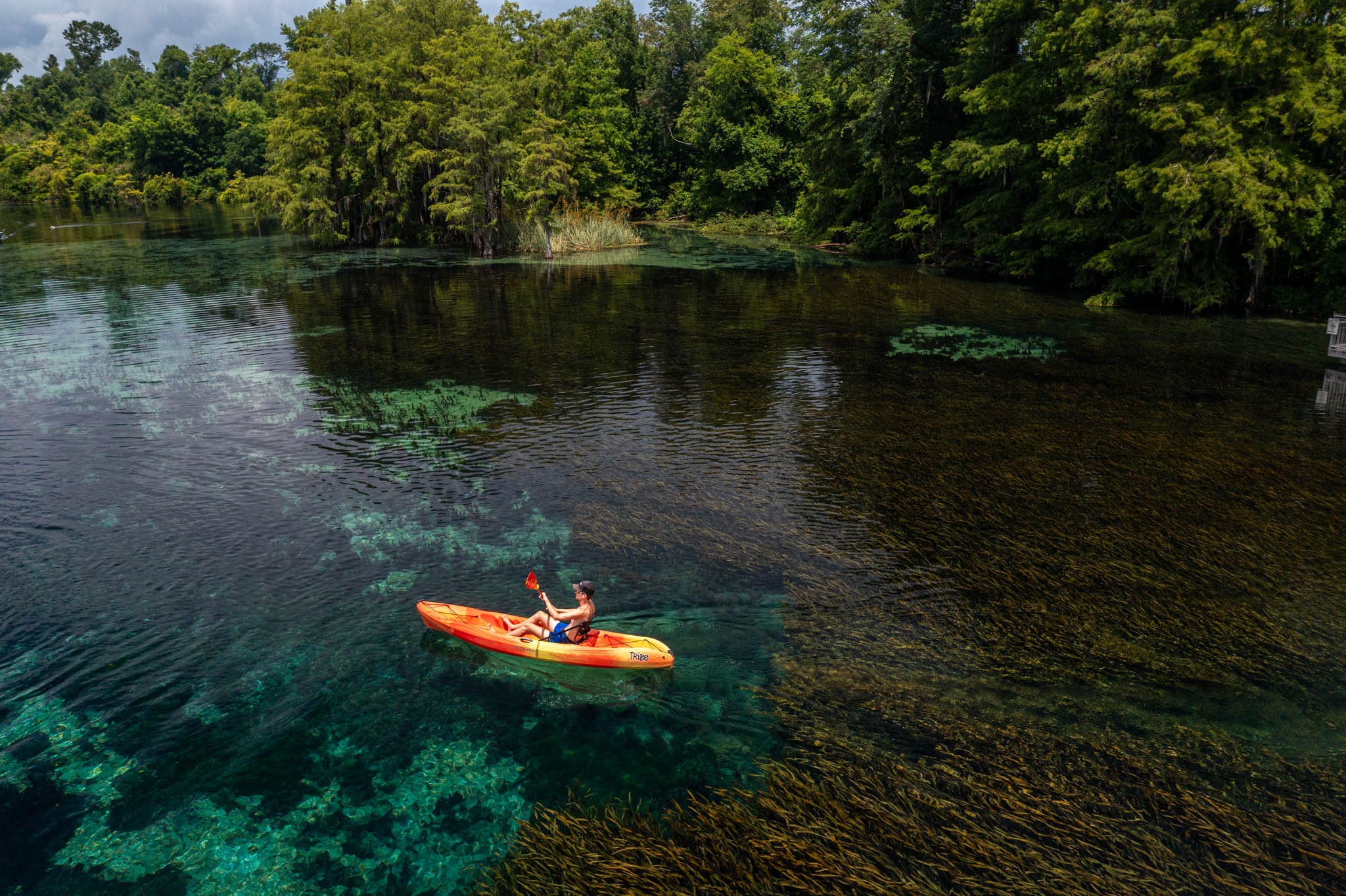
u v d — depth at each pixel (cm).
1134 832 543
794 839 536
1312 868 513
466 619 817
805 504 1105
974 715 675
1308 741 643
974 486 1162
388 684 747
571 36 5428
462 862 549
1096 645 776
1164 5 2373
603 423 1445
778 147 5469
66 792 616
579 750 659
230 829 582
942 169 3406
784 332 2219
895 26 3372
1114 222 2675
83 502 1109
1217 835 539
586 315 2452
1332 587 879
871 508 1089
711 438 1368
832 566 936
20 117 10388
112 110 11150
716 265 3694
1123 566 930
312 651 793
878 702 699
